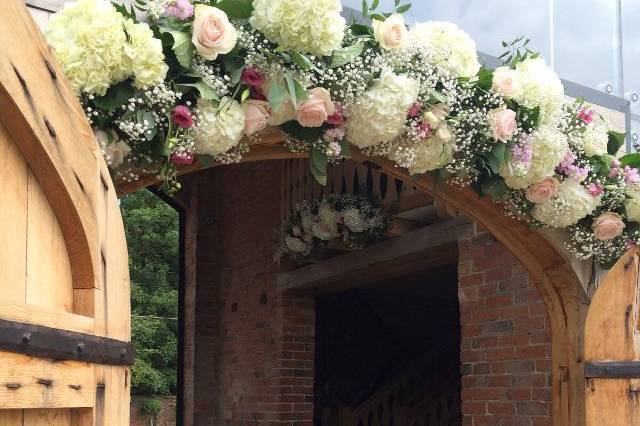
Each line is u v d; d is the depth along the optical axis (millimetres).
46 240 1558
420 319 9516
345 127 2611
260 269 7480
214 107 2305
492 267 4551
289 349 6938
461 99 2848
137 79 2078
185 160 2332
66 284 1636
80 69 1981
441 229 5027
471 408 4594
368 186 5535
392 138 2674
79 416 1643
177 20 2258
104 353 1703
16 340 1385
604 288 3189
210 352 8242
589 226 3447
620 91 4770
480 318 4605
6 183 1427
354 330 9242
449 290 8930
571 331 3545
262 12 2275
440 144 2820
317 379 8883
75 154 1587
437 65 2730
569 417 3504
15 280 1444
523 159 2973
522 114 2990
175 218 16297
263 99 2424
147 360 15164
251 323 7559
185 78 2279
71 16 2014
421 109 2744
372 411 7535
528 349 4230
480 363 4566
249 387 7426
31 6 2232
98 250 1682
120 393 1826
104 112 2141
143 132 2182
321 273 6379
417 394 7805
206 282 8367
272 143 2680
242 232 7965
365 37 2611
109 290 1766
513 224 3451
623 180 3381
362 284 6633
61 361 1531
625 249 3449
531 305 4246
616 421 3133
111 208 1796
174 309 15641
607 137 3367
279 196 7184
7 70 1350
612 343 3184
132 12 2170
